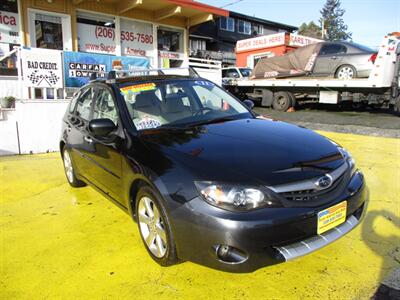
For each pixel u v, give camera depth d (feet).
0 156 25.08
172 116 12.78
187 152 9.80
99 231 12.70
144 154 10.40
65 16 34.42
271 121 13.35
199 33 104.01
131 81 13.85
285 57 45.11
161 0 35.78
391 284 8.98
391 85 35.42
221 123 12.41
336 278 9.33
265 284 9.21
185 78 15.02
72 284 9.59
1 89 27.91
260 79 47.32
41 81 26.91
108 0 36.11
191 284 9.34
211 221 8.28
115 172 11.97
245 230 8.04
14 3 31.99
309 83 40.16
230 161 9.16
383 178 17.20
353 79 36.65
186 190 8.80
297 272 9.67
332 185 9.32
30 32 32.78
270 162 9.18
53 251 11.38
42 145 26.25
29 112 25.52
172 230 9.16
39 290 9.38
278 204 8.36
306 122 34.30
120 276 9.84
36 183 18.72
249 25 118.62
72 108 17.21
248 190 8.32
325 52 41.19
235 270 8.35
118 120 12.25
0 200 16.31
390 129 28.89
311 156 9.73
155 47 41.19
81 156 15.08
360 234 11.62
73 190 17.44
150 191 9.84
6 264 10.72
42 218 14.07
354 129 29.63
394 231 11.76
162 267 10.16
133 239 11.98
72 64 28.35
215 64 44.04
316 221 8.63
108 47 37.93
